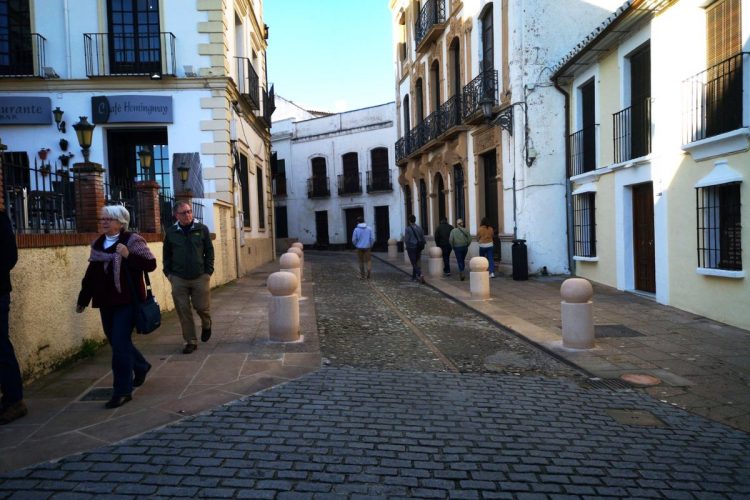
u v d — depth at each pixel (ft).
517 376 20.07
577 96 44.50
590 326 23.34
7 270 14.14
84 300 16.12
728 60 25.18
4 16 46.70
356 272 60.49
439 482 11.65
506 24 48.73
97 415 15.11
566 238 46.65
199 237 22.26
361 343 24.95
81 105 46.88
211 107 47.62
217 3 47.21
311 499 10.84
